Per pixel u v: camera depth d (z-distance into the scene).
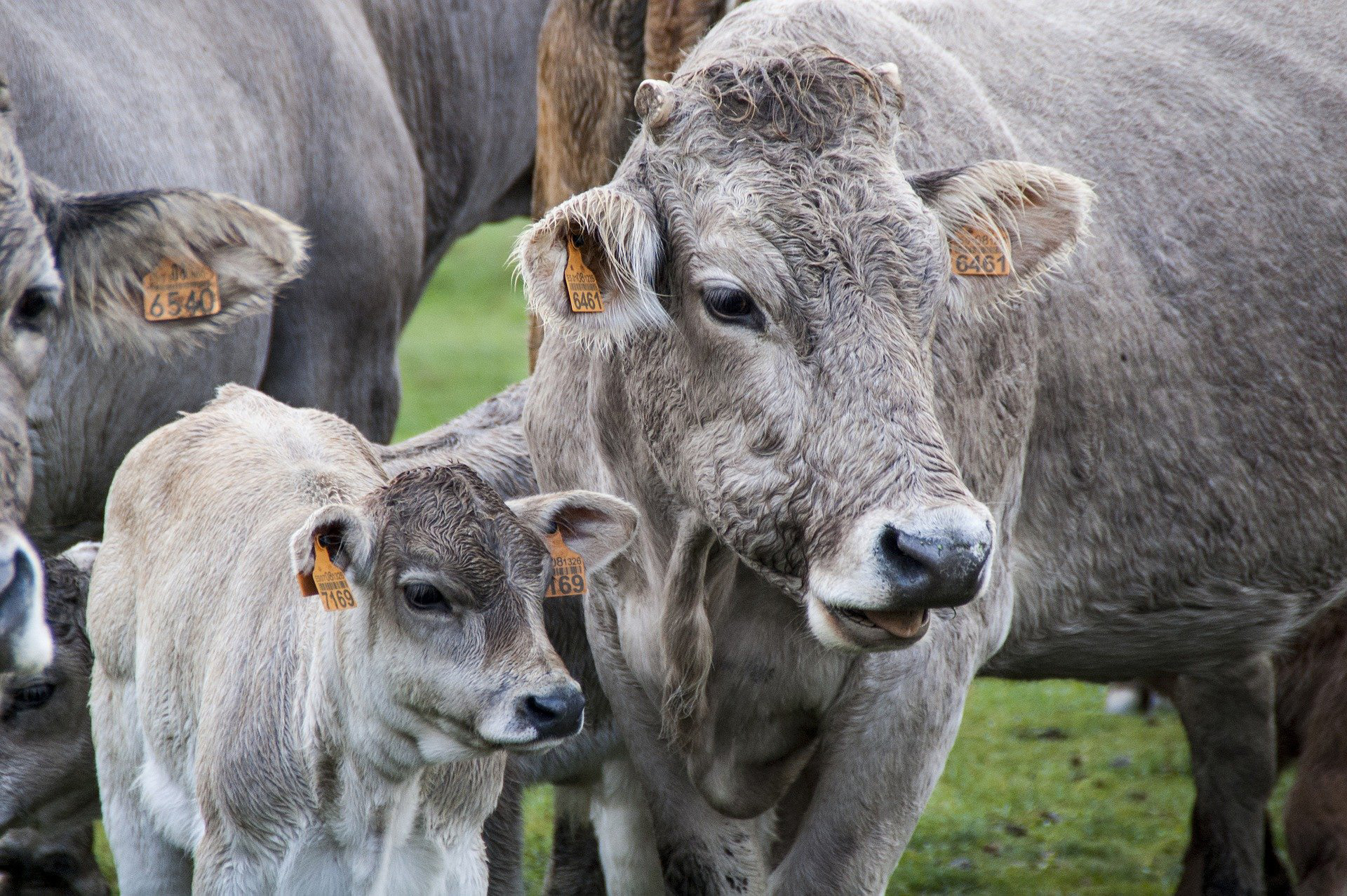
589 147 12.38
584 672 10.98
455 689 7.80
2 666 7.00
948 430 8.33
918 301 7.17
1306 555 10.07
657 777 9.23
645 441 8.04
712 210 7.33
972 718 16.92
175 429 10.41
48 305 8.01
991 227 7.80
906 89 8.97
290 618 8.55
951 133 8.95
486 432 11.75
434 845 8.70
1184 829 13.93
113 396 11.06
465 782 8.80
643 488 8.45
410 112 16.25
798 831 9.07
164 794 9.44
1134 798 14.67
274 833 8.45
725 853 9.21
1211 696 11.63
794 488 7.15
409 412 28.00
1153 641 10.10
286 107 13.13
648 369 7.84
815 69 7.57
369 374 14.40
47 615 10.48
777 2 9.31
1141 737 16.34
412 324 38.88
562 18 12.36
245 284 9.30
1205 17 10.70
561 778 11.00
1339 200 10.11
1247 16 10.77
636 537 8.71
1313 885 10.82
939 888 12.66
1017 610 9.39
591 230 7.46
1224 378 9.60
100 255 8.97
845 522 6.95
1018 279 8.15
